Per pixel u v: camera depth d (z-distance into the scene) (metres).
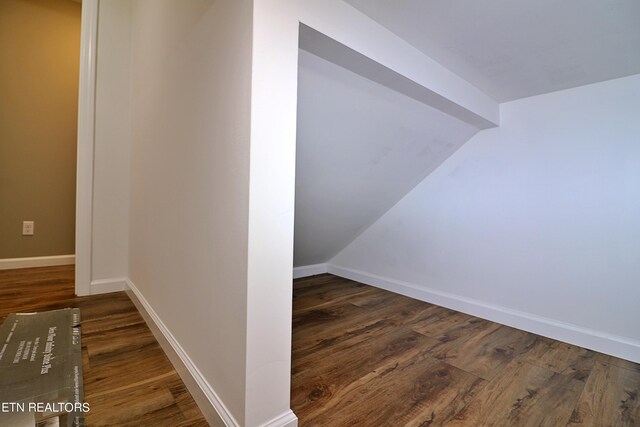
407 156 2.12
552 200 1.84
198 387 1.10
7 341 1.50
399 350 1.64
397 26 1.24
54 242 2.95
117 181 2.30
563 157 1.79
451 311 2.27
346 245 3.14
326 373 1.39
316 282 3.00
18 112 2.74
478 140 2.16
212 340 1.03
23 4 2.72
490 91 1.85
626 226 1.59
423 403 1.20
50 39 2.84
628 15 1.12
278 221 0.91
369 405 1.17
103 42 2.21
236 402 0.89
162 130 1.56
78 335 1.60
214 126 1.03
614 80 1.62
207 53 1.08
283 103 0.91
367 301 2.47
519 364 1.52
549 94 1.85
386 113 1.66
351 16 1.12
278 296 0.92
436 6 1.11
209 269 1.05
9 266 2.75
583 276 1.73
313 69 1.28
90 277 2.21
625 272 1.59
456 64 1.54
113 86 2.26
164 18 1.54
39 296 2.14
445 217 2.36
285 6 0.92
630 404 1.22
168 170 1.47
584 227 1.72
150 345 1.52
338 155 1.85
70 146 2.98
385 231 2.79
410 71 1.38
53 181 2.92
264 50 0.86
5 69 2.67
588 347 1.70
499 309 2.07
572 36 1.26
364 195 2.38
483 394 1.27
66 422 1.00
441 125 1.92
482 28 1.24
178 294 1.34
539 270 1.90
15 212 2.77
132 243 2.19
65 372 1.27
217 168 1.00
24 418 1.00
